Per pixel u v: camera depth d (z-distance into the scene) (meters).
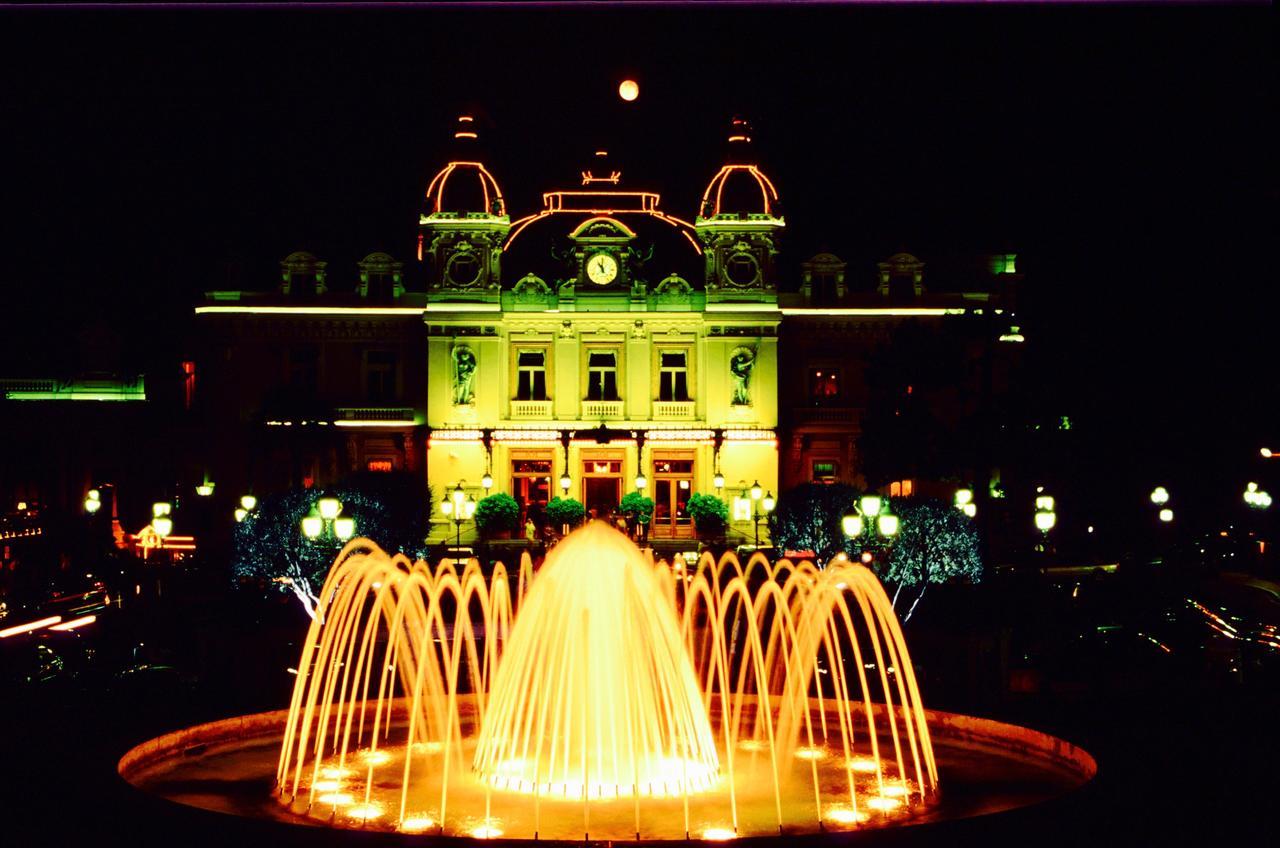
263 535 58.88
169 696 29.30
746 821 21.73
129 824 18.38
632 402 83.12
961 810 22.12
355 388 83.75
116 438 90.50
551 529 74.12
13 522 70.00
